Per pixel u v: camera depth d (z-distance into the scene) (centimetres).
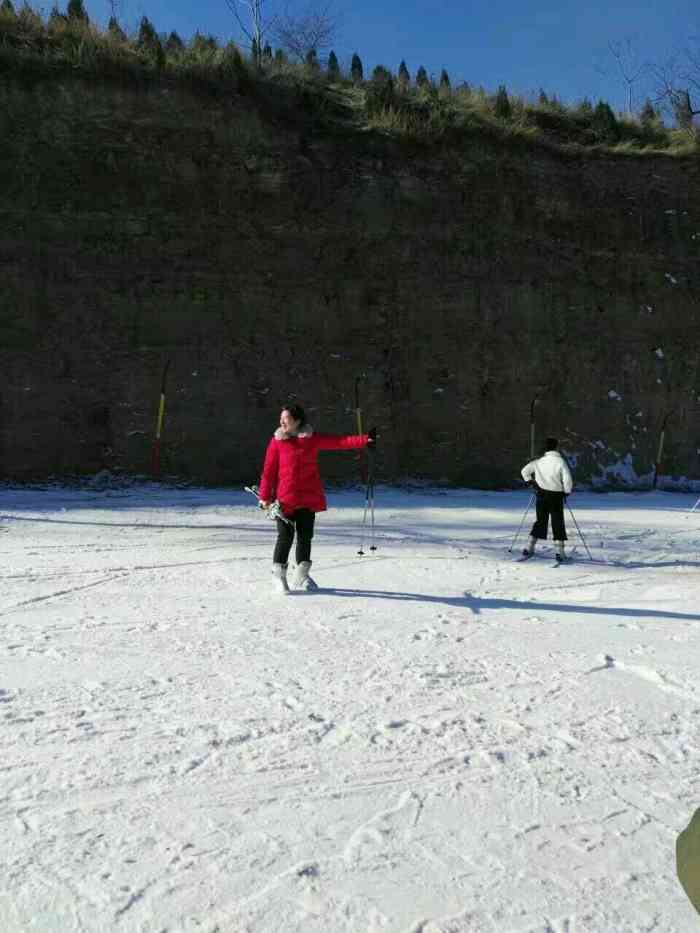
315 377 2166
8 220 1962
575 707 407
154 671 458
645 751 349
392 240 2323
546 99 2873
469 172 2459
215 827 274
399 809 290
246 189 2209
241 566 858
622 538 1188
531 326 2427
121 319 2017
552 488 955
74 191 2039
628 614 651
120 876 242
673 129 2967
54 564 844
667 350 2595
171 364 2038
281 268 2198
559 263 2512
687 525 1369
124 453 1958
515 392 2369
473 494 2019
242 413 2072
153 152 2138
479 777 319
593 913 227
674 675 466
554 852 261
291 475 712
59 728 364
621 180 2669
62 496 1625
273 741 353
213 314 2103
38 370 1920
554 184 2567
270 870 247
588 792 306
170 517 1300
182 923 220
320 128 2358
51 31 2239
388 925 221
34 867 246
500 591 751
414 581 794
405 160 2414
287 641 535
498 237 2450
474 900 233
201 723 374
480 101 2714
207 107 2222
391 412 2222
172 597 685
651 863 254
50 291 1966
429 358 2291
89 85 2111
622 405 2505
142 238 2078
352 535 1143
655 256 2642
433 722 381
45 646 510
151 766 324
